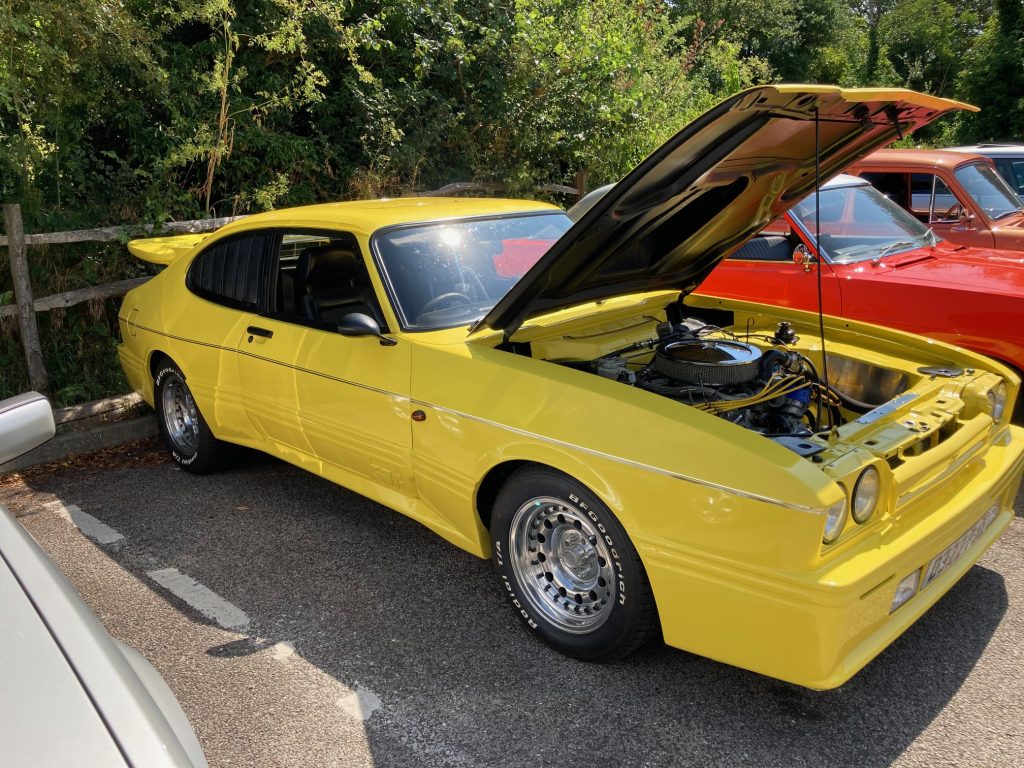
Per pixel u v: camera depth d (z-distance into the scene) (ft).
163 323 16.14
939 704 9.24
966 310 16.46
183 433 16.89
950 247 20.57
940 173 24.13
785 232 19.66
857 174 26.05
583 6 38.04
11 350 20.61
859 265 18.61
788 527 7.81
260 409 14.12
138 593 12.19
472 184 32.99
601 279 11.67
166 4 26.16
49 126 23.72
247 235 14.80
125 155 27.30
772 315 13.96
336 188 31.22
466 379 10.58
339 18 29.63
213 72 26.00
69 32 21.53
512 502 10.23
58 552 13.60
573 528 9.87
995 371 11.35
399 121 33.22
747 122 8.75
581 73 36.99
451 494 10.98
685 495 8.45
